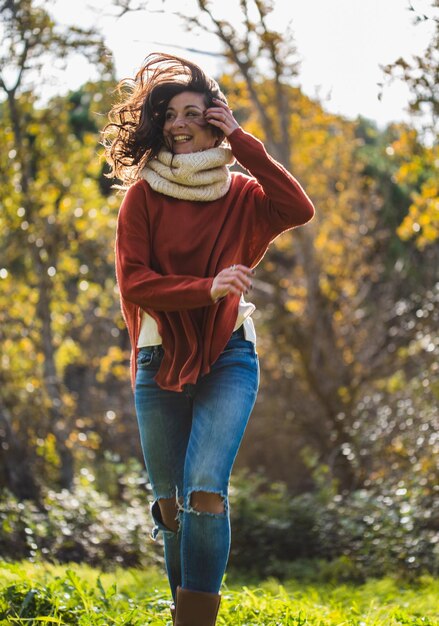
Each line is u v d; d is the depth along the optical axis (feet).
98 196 48.11
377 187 72.69
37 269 45.19
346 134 67.10
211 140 12.31
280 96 56.44
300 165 64.75
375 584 28.53
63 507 35.99
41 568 23.02
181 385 11.64
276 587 28.04
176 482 12.29
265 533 39.29
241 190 12.39
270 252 66.80
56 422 43.01
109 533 34.73
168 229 11.99
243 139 11.98
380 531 33.27
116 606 16.11
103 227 47.21
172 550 12.64
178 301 11.32
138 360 12.32
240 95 59.11
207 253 11.99
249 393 11.84
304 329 59.11
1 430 37.40
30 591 15.03
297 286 65.10
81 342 54.49
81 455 45.50
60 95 46.57
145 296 11.50
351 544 35.88
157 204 12.05
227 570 38.63
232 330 11.85
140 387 12.28
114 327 54.85
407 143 38.88
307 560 37.70
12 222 44.78
